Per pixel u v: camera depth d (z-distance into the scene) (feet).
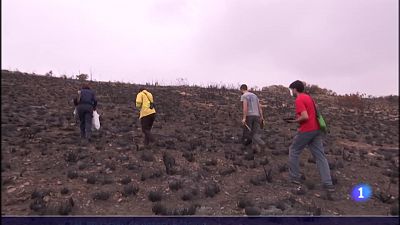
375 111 69.62
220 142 32.89
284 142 34.42
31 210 16.88
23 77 67.46
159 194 18.95
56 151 26.00
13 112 39.45
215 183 21.81
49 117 38.88
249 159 27.27
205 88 77.10
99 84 71.36
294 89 22.86
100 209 17.53
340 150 31.71
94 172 22.39
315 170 25.93
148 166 24.11
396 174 25.86
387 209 19.93
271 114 52.13
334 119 53.52
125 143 29.27
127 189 19.42
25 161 23.58
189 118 44.83
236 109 53.93
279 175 24.25
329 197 20.70
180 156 26.94
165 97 60.03
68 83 67.36
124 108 48.65
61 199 18.22
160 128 37.58
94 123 31.01
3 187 19.22
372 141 40.04
